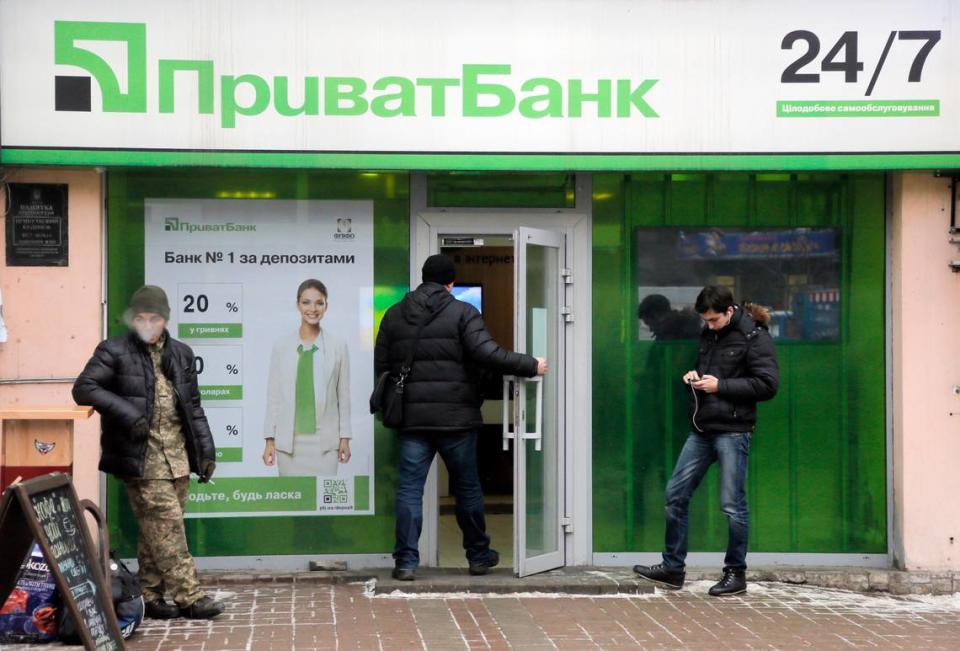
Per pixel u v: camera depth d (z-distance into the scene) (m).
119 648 5.75
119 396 6.39
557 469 7.96
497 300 10.34
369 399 7.86
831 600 7.48
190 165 7.42
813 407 8.09
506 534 9.23
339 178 7.88
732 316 7.33
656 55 7.62
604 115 7.60
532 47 7.57
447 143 7.55
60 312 7.60
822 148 7.67
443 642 6.27
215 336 7.80
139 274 7.74
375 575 7.70
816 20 7.64
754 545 8.09
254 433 7.82
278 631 6.46
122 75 7.37
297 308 7.85
